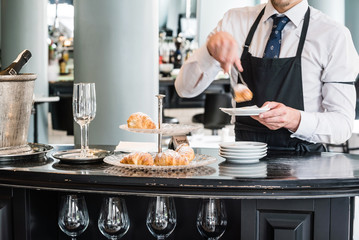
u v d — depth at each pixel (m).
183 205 2.44
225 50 2.38
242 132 2.79
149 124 2.31
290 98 2.72
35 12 6.16
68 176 2.06
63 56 8.04
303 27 2.73
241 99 2.44
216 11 8.55
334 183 1.96
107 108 4.23
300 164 2.25
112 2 4.16
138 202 2.46
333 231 2.04
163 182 1.98
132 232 2.49
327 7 6.59
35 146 2.63
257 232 2.08
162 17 8.70
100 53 4.20
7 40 6.15
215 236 2.12
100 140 4.27
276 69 2.71
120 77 4.22
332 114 2.58
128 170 2.12
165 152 2.11
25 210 2.20
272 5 2.79
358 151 7.23
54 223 2.47
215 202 2.10
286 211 2.06
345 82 2.66
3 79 2.26
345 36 2.69
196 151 2.64
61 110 6.61
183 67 2.91
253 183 1.95
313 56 2.71
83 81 4.26
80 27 4.23
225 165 2.23
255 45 2.85
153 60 4.32
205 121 7.21
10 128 2.36
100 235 2.51
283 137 2.68
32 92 2.43
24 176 2.12
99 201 2.49
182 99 8.00
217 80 7.75
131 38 4.20
